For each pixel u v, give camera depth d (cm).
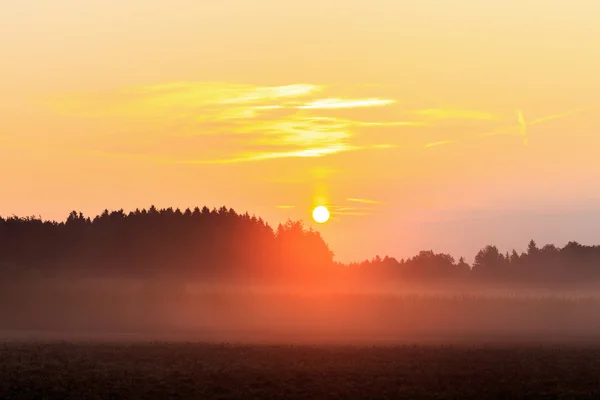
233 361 7725
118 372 6969
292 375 6888
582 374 7169
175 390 6200
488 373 7125
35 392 6056
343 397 6031
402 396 6081
